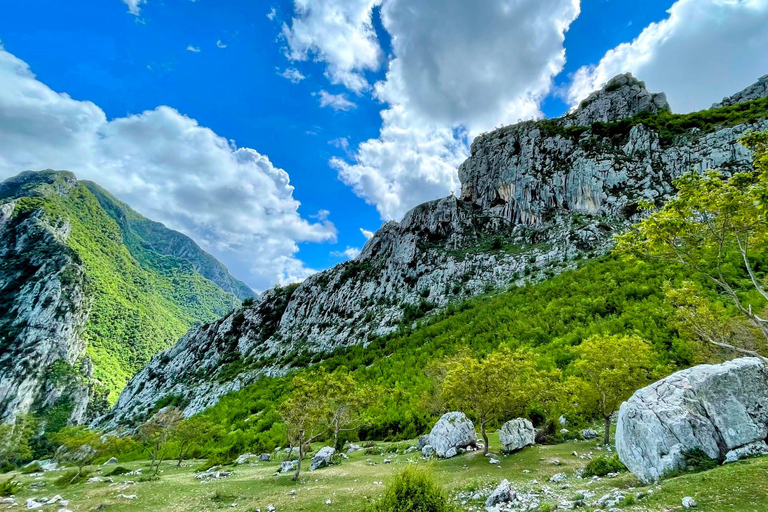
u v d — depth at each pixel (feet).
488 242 361.30
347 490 68.74
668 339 138.62
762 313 104.37
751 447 44.16
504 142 440.45
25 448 201.77
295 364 321.93
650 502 37.45
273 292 497.46
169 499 72.13
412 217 428.15
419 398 159.84
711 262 171.63
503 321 225.15
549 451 87.15
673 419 49.29
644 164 309.42
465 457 88.79
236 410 243.40
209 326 488.44
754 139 47.24
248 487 79.25
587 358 98.12
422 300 328.90
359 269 434.30
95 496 75.41
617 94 418.72
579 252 277.23
